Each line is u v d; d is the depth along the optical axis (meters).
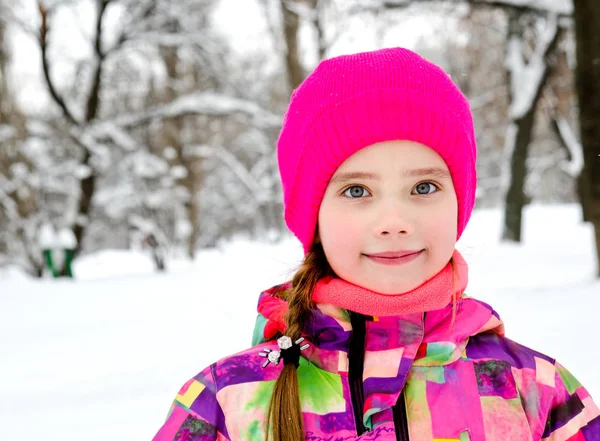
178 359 3.47
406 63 1.12
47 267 12.27
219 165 28.03
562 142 15.48
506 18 12.09
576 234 13.53
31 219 12.86
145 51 13.95
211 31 14.09
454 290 1.08
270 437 1.02
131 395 2.77
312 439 1.01
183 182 18.73
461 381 1.06
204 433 1.05
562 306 3.86
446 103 1.10
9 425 2.43
